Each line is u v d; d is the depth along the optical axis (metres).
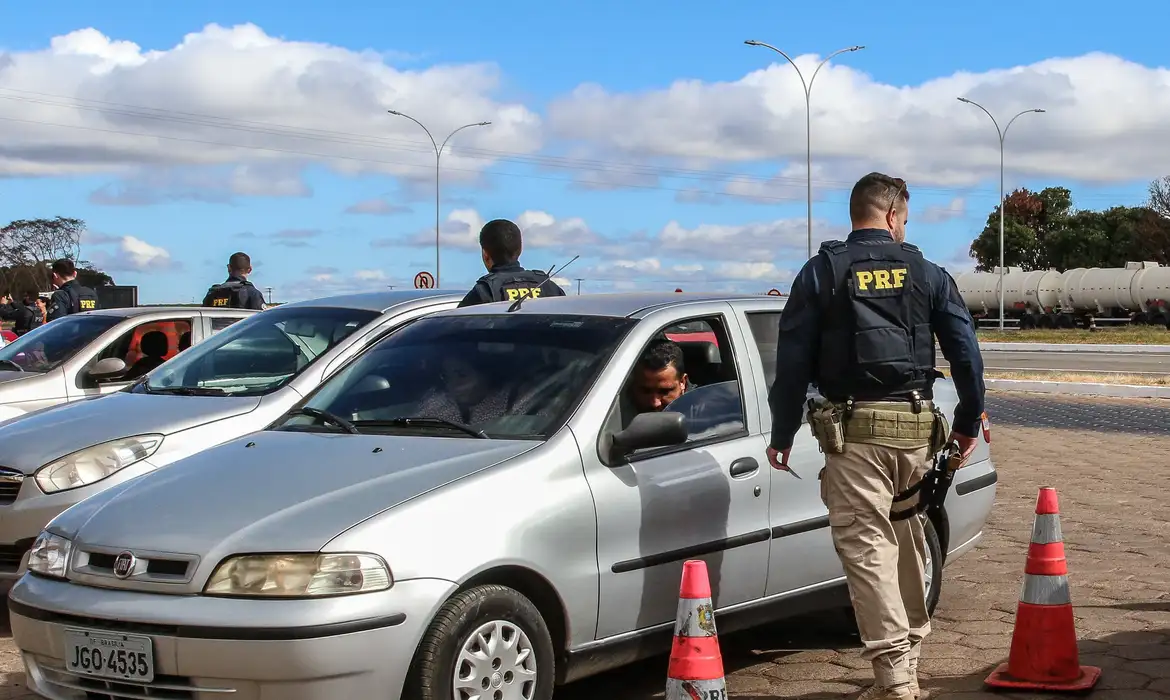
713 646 3.91
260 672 3.70
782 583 5.14
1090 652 5.36
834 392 4.49
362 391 5.04
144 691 3.86
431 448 4.43
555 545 4.24
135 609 3.86
